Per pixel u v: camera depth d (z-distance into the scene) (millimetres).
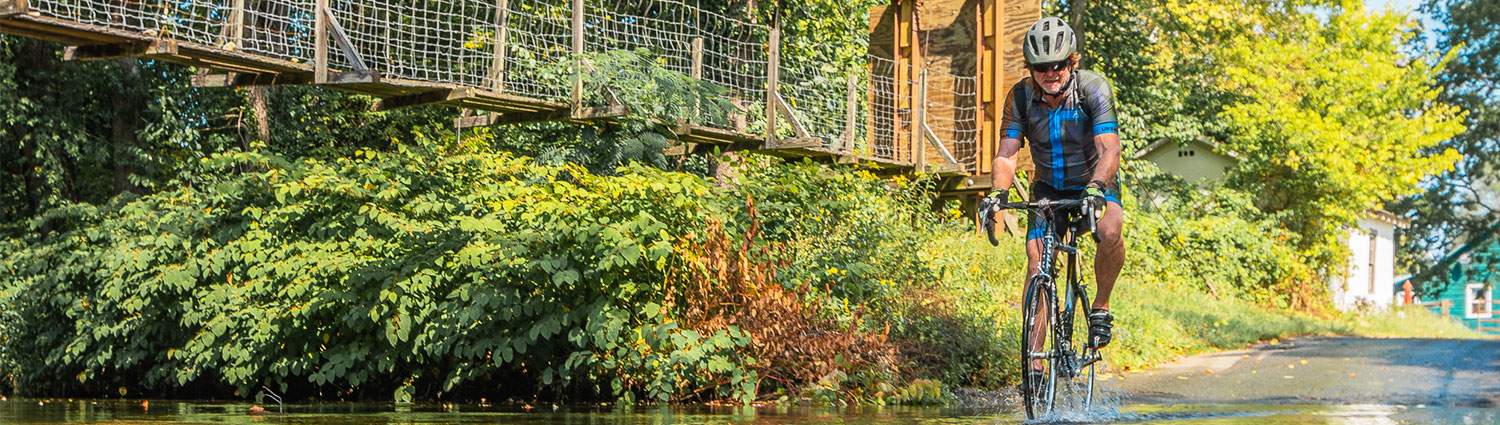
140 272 8109
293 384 8008
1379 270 32094
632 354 6477
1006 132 5016
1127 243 18500
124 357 8281
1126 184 23328
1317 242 25203
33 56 16547
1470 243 43000
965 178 14875
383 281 6984
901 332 7699
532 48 14273
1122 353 9195
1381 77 25172
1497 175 40562
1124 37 24266
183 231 8195
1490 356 8875
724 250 6641
